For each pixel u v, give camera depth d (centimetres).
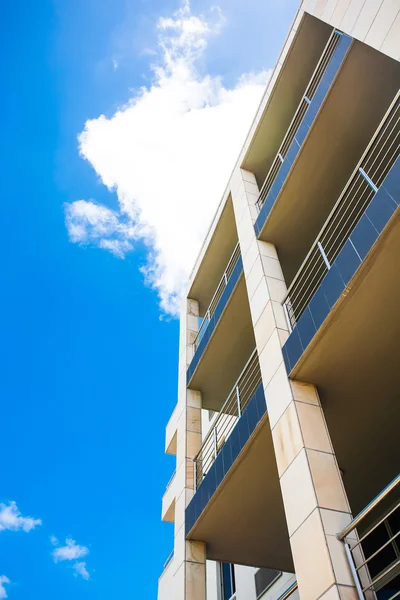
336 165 1177
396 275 775
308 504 725
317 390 893
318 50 1415
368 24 902
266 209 1291
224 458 1075
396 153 1089
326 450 785
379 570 1019
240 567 1573
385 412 913
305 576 679
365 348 844
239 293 1338
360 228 810
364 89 1084
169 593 1280
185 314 1880
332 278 849
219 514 1093
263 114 1536
